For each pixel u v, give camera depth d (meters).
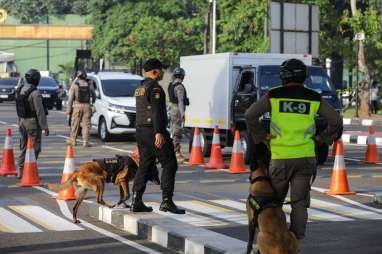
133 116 37.94
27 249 14.31
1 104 80.38
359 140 39.94
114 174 17.34
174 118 29.03
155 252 14.25
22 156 23.92
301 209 12.31
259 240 11.29
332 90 29.25
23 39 165.50
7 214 18.05
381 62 70.50
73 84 36.00
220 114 30.33
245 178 24.91
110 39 99.44
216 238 14.11
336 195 21.27
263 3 63.94
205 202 19.88
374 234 15.77
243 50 69.06
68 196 20.16
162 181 17.36
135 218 15.98
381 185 23.38
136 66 96.56
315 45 49.53
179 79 29.34
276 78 28.61
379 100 72.75
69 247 14.55
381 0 69.00
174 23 92.75
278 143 12.10
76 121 35.72
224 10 72.69
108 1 106.06
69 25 164.88
